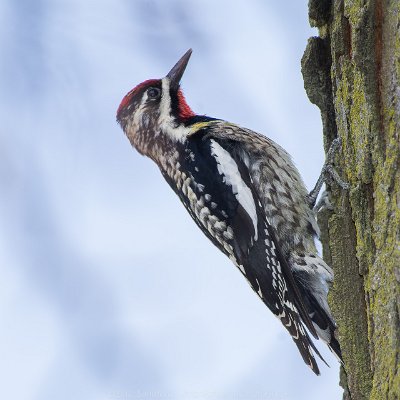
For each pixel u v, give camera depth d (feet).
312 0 25.23
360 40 20.72
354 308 22.88
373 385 19.44
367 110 20.67
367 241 21.18
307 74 26.27
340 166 24.53
